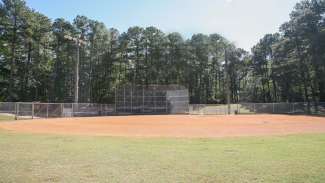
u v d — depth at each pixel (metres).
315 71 54.22
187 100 51.97
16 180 6.43
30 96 60.38
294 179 6.58
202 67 77.19
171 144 12.48
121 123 29.05
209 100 79.19
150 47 71.12
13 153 9.72
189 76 74.19
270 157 9.20
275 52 64.50
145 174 7.02
